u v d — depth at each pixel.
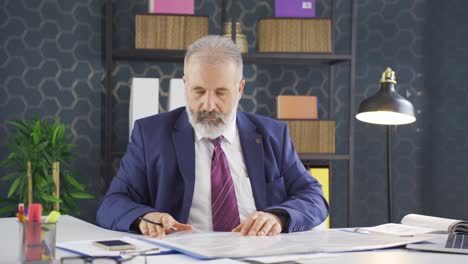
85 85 3.97
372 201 4.27
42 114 3.94
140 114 3.58
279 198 2.20
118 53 3.69
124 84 4.00
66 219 2.16
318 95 4.17
